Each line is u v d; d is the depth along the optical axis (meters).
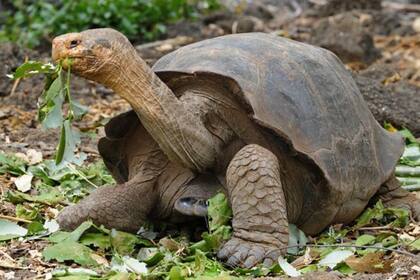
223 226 6.20
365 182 6.83
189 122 6.13
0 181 7.64
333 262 5.92
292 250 6.25
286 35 14.40
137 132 6.60
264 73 6.36
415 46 14.16
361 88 10.33
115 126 6.52
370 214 7.00
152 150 6.54
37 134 9.23
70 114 6.20
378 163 7.09
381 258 6.01
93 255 6.05
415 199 7.46
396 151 7.39
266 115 6.13
